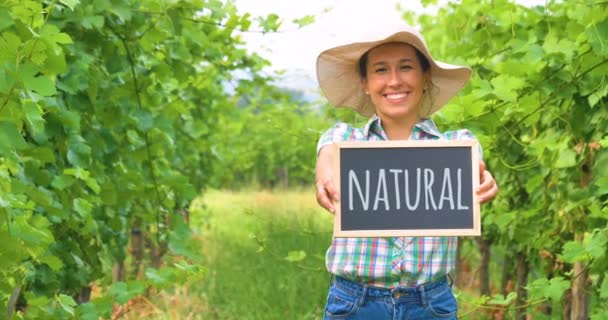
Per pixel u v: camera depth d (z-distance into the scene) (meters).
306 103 10.05
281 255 10.09
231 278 9.41
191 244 4.93
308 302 8.17
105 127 4.78
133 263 8.62
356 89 3.66
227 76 7.59
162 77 4.92
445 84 3.57
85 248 4.91
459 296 4.70
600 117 4.30
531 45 4.11
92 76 4.33
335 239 3.34
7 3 2.99
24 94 2.87
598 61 4.05
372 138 3.43
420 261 3.28
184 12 4.61
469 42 5.16
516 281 7.50
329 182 3.15
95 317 3.69
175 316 7.89
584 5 3.97
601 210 3.81
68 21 3.96
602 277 4.37
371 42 3.27
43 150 3.76
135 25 4.40
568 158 4.62
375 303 3.31
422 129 3.42
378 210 3.13
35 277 4.25
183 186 4.86
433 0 6.19
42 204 3.62
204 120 8.79
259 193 21.34
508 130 4.43
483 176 3.19
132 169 5.04
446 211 3.13
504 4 4.60
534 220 5.89
